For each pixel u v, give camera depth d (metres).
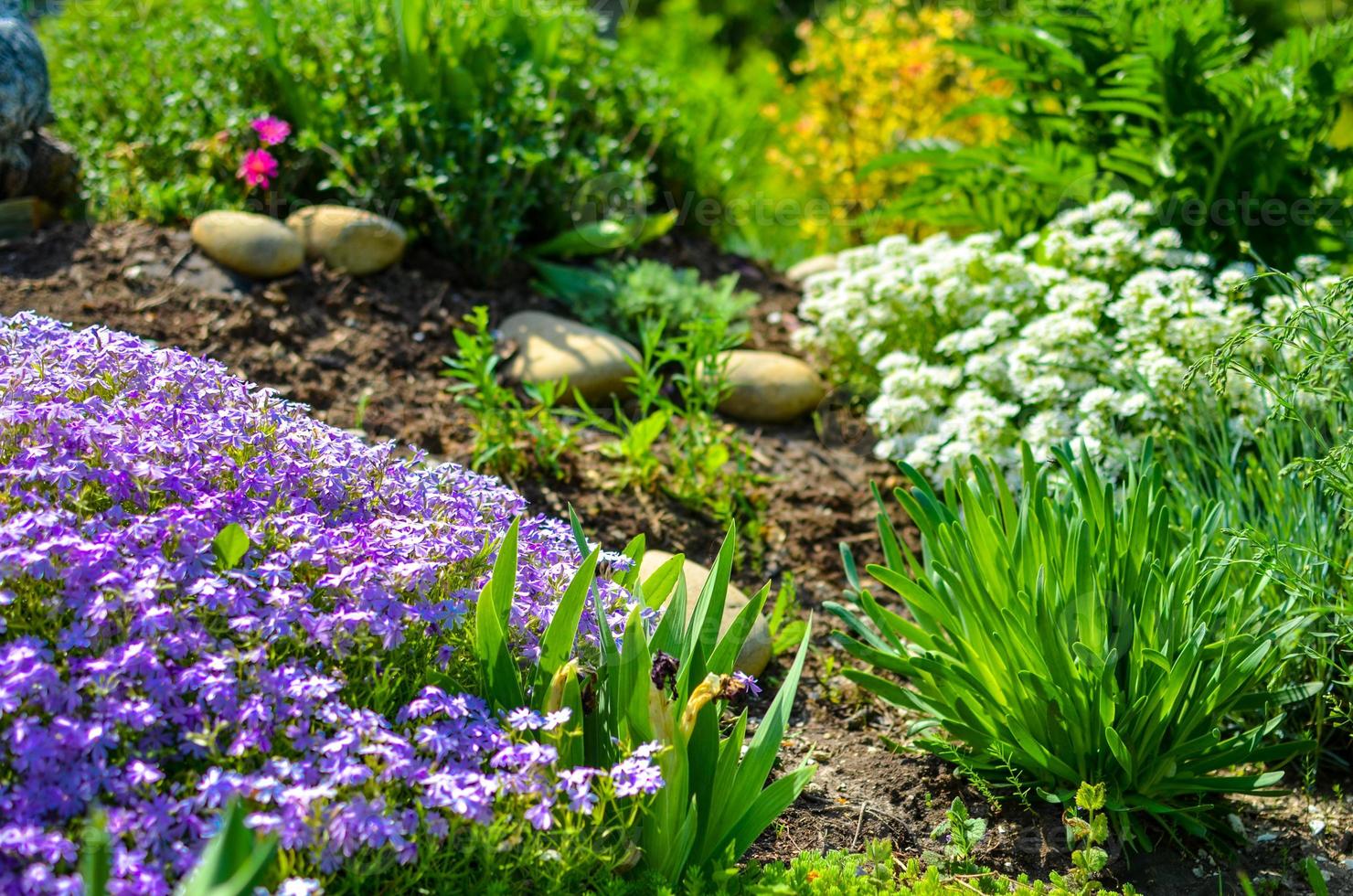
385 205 4.64
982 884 2.31
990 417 3.52
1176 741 2.50
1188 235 4.38
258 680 1.82
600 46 5.62
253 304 4.14
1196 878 2.43
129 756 1.74
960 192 4.98
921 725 2.74
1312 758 2.78
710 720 2.11
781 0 10.30
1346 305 2.47
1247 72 4.23
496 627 2.07
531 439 3.81
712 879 2.06
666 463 3.90
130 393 2.31
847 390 4.43
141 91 5.00
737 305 4.65
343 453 2.32
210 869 1.42
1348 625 2.59
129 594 1.78
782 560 3.60
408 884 1.76
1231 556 2.56
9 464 1.99
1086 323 3.55
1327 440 3.24
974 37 5.81
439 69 4.80
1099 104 4.30
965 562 2.57
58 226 4.33
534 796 1.84
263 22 4.71
